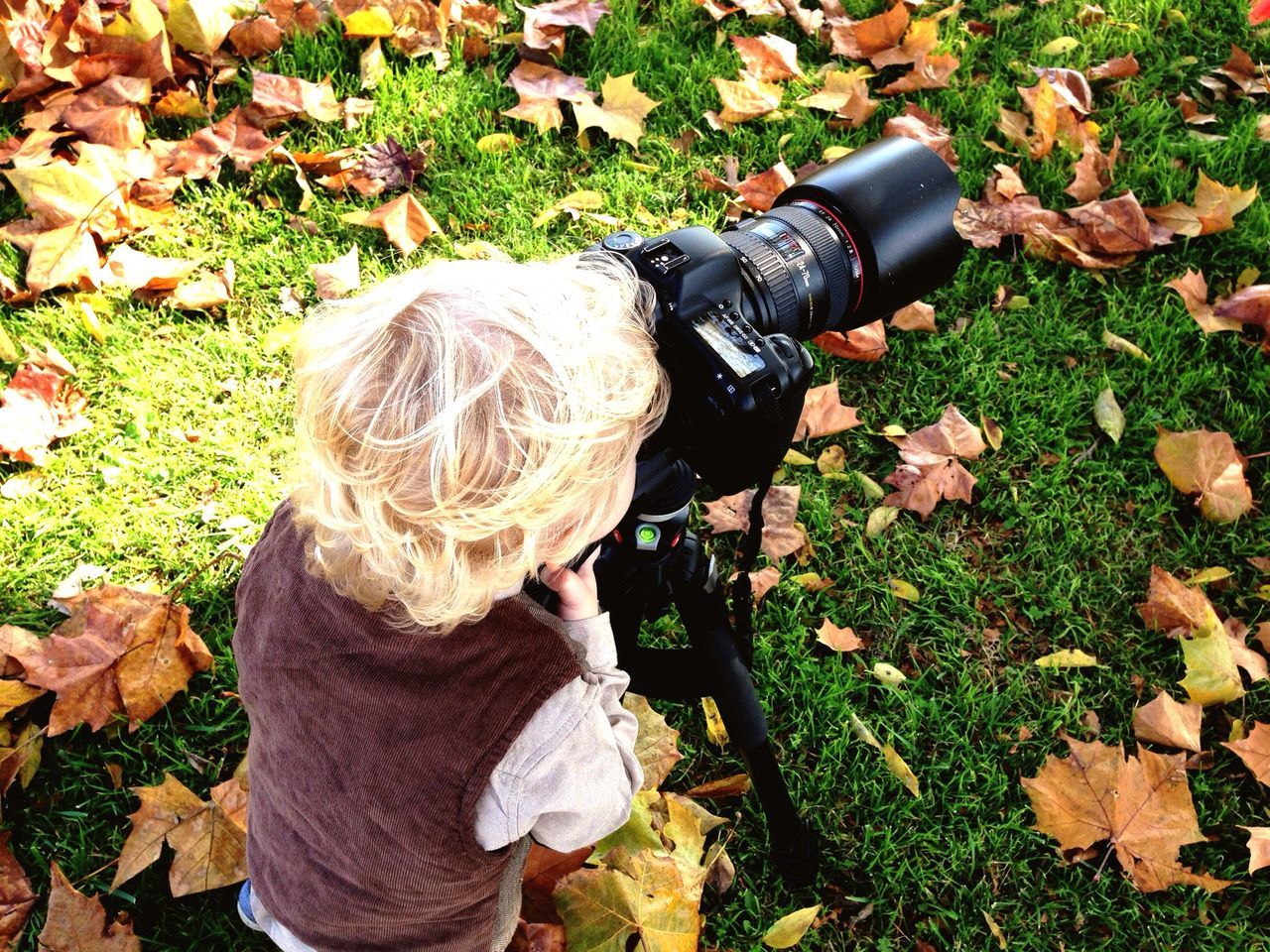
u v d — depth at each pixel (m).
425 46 2.95
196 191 2.64
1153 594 2.14
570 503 0.98
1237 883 1.87
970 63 3.04
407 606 1.00
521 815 1.10
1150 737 2.00
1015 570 2.25
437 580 0.97
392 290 1.01
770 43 2.97
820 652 2.15
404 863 1.13
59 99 2.67
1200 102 2.99
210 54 2.83
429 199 2.72
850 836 1.94
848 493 2.35
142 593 1.98
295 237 2.62
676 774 1.99
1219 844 1.93
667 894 1.73
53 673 1.89
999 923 1.85
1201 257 2.69
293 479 1.04
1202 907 1.85
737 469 1.34
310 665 1.11
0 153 2.59
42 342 2.38
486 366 0.93
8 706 1.86
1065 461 2.36
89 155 2.53
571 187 2.77
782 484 2.35
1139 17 3.15
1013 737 2.04
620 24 3.04
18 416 2.20
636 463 1.34
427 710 1.07
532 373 0.94
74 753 1.93
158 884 1.83
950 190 1.85
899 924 1.86
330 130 2.81
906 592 2.19
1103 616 2.19
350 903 1.21
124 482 2.23
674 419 1.32
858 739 2.03
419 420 0.91
